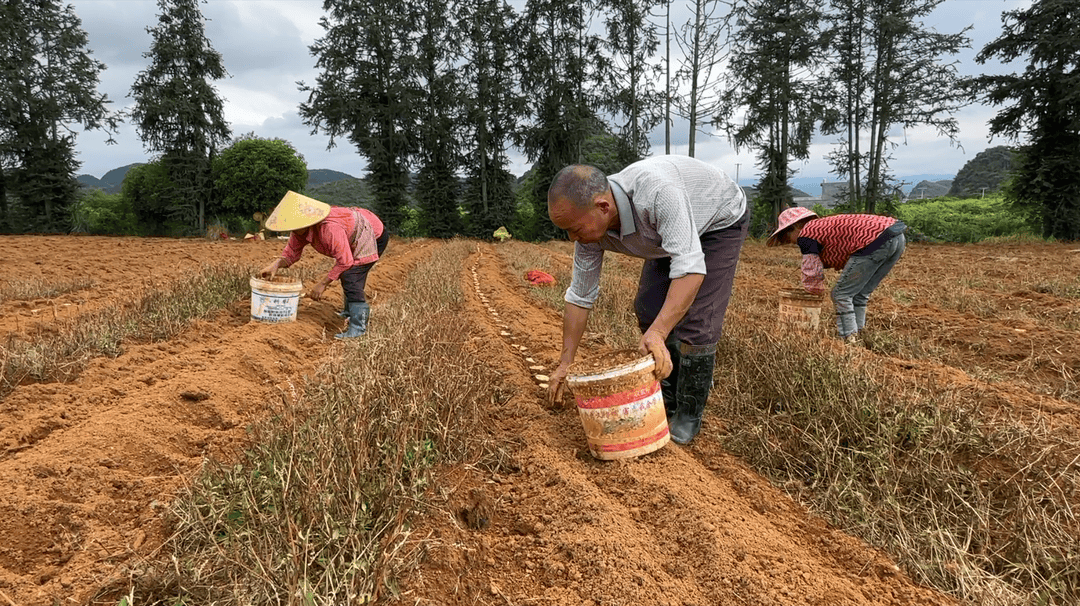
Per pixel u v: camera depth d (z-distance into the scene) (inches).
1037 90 978.7
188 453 131.3
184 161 1328.7
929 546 103.1
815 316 227.6
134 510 106.0
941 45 1083.9
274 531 87.2
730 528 105.3
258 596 78.4
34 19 1168.2
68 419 138.3
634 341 224.8
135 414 136.9
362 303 251.6
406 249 901.2
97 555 91.9
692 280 121.4
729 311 247.0
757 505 120.0
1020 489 109.3
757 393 165.9
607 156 1598.2
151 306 248.7
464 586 91.1
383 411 123.6
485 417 155.3
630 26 1397.6
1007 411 144.9
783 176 1261.1
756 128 1203.9
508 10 1478.8
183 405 150.1
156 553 91.2
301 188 1455.5
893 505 112.1
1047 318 290.4
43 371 165.0
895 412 134.0
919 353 218.4
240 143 1423.5
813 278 227.5
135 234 1362.0
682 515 108.5
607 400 126.0
